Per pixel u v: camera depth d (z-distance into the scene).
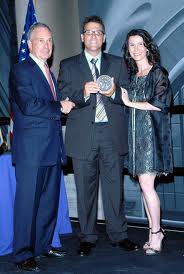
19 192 2.84
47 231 3.06
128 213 3.90
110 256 3.04
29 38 2.88
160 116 2.91
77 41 3.93
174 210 3.72
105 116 3.02
